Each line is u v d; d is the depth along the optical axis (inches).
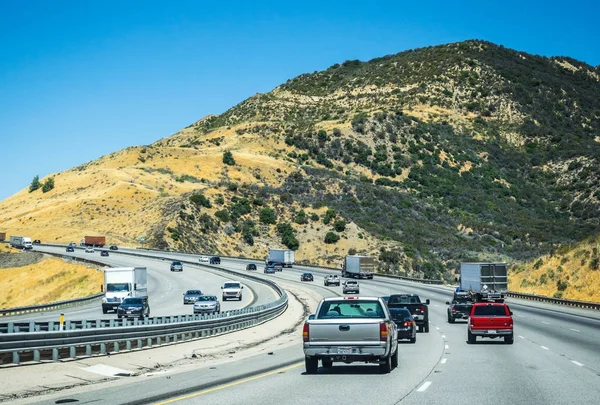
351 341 706.8
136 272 2124.8
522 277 2807.6
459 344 1105.4
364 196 6441.9
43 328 903.1
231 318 1402.6
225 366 850.8
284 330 1521.9
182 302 2486.5
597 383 651.5
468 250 5162.4
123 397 589.6
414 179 7588.6
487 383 651.5
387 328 713.6
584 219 6589.6
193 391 616.7
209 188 6195.9
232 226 5546.3
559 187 7490.2
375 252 4958.2
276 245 5383.9
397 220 5866.1
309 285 3319.4
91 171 7810.0
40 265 3732.8
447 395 575.5
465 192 7180.1
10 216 6791.3
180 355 983.6
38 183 7810.0
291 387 632.4
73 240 5610.2
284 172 7445.9
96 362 838.5
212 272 3870.6
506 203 7121.1
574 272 2504.9
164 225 5300.2
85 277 3321.9
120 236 5497.1
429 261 4904.0
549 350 997.8
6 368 737.0
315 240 5349.4
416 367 789.9
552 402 538.6
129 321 1095.6
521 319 1699.1
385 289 3134.8
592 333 1311.5
